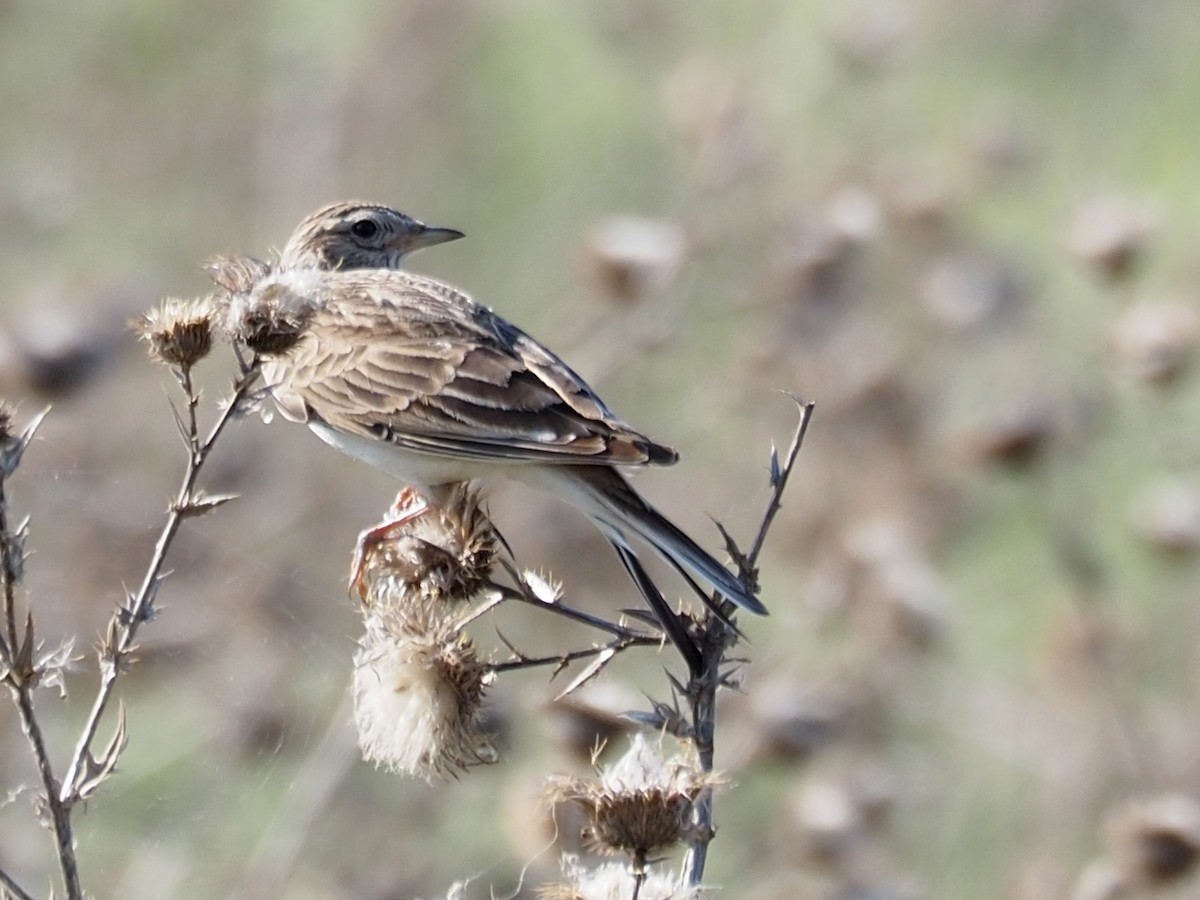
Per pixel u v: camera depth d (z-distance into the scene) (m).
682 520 16.89
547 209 21.30
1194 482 16.84
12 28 22.80
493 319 9.85
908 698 15.32
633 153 21.59
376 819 13.71
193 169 21.91
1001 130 20.70
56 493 14.84
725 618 7.37
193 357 7.27
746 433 17.56
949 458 16.92
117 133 22.11
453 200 21.48
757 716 13.61
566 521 16.02
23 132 22.31
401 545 8.24
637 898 6.95
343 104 21.66
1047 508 16.80
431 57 21.78
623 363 17.03
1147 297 18.97
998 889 14.52
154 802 13.70
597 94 22.08
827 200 18.61
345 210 12.19
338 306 9.77
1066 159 22.53
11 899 7.14
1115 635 15.83
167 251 21.17
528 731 12.16
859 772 14.29
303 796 13.08
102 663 6.96
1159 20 23.47
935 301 18.58
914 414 17.31
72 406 15.62
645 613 7.53
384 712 7.95
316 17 22.73
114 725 14.18
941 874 14.59
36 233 21.00
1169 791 14.69
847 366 17.45
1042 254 20.44
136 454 16.11
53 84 22.64
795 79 21.36
